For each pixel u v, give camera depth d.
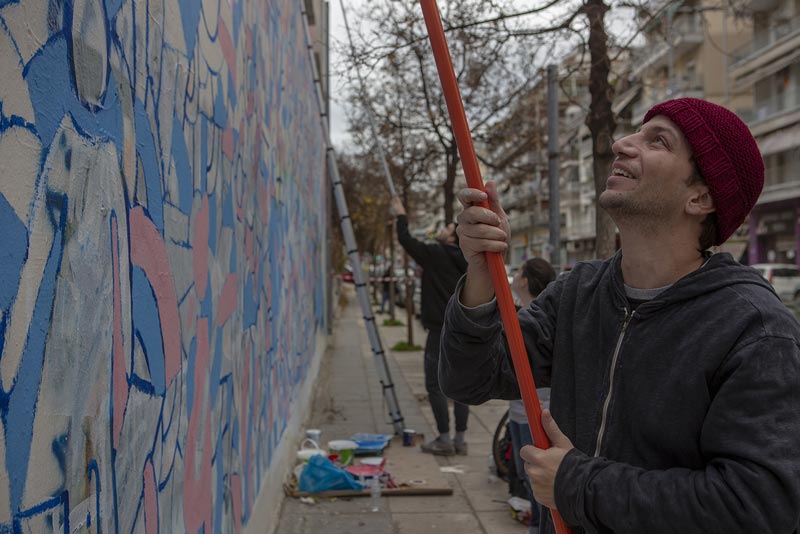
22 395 1.22
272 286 4.98
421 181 15.45
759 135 33.69
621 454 1.54
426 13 1.63
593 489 1.45
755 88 33.84
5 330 1.16
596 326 1.69
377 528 4.58
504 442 5.60
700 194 1.56
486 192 1.68
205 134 2.79
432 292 6.29
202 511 2.67
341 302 30.53
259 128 4.41
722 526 1.32
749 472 1.31
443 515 4.84
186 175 2.46
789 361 1.37
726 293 1.48
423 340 17.05
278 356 5.24
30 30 1.26
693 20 33.97
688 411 1.44
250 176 4.00
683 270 1.60
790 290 26.09
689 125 1.55
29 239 1.25
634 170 1.59
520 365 1.63
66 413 1.40
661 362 1.51
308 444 6.39
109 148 1.66
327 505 5.02
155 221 2.06
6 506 1.16
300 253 7.65
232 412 3.32
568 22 6.55
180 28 2.39
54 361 1.35
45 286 1.31
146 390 1.96
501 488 5.45
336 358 13.55
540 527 1.82
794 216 32.16
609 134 6.04
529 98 11.59
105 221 1.63
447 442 6.43
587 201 52.28
